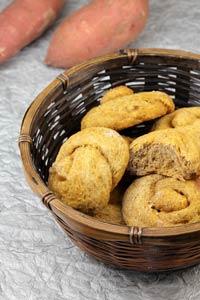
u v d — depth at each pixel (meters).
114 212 0.63
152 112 0.65
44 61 0.90
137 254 0.57
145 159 0.62
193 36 0.93
